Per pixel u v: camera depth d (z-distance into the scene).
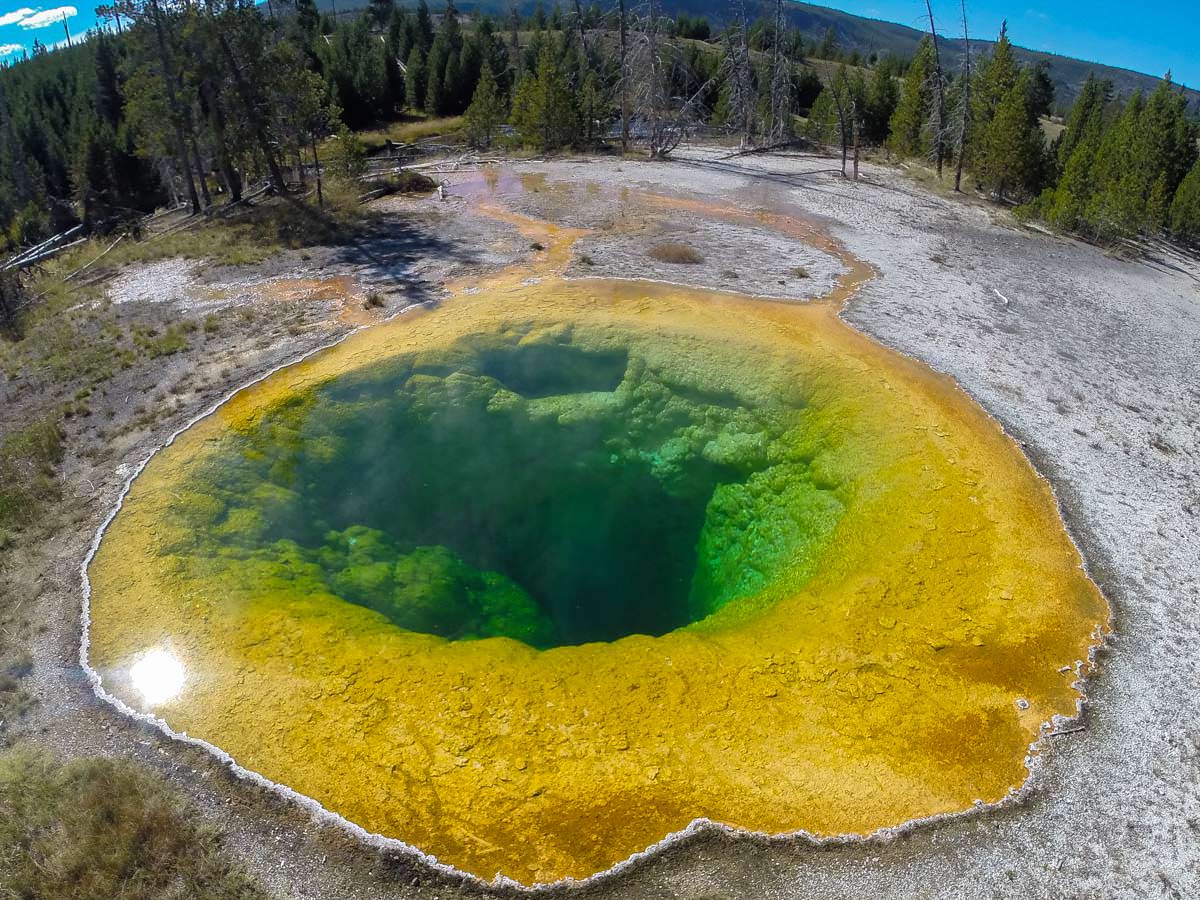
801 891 8.63
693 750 9.98
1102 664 11.23
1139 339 21.36
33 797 9.27
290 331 19.12
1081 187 33.69
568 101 43.06
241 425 15.55
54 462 15.10
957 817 9.32
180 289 22.22
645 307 19.62
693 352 17.84
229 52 30.05
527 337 18.42
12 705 10.51
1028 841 9.12
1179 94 40.06
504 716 10.37
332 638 11.53
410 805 9.32
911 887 8.67
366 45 67.12
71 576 12.45
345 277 22.34
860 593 12.23
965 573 12.48
